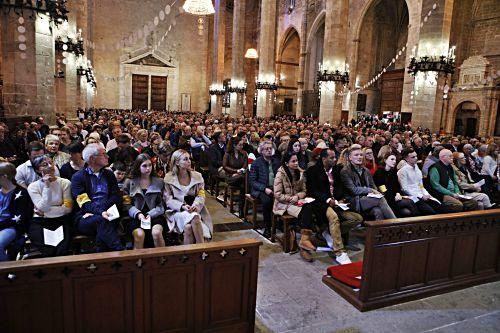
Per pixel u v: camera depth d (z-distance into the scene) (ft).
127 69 116.26
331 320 11.89
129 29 115.55
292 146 23.17
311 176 18.02
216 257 9.55
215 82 113.29
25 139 26.55
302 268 15.87
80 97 68.54
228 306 9.94
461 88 68.64
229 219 22.47
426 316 12.32
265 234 19.48
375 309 12.62
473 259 14.83
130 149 20.34
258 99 89.20
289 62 124.67
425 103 46.80
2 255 11.86
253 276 10.07
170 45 121.39
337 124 64.80
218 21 111.55
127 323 8.95
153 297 9.08
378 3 88.69
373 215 18.02
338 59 63.72
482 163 28.71
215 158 28.48
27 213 13.03
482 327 11.79
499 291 14.35
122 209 14.51
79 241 13.48
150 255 8.77
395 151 25.64
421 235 13.34
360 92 92.89
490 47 70.49
